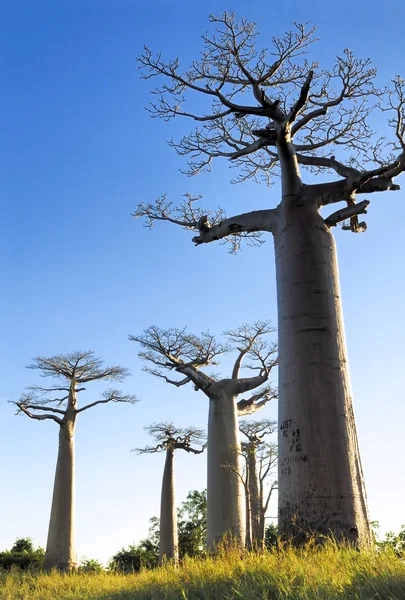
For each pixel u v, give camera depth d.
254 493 26.61
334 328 10.72
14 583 15.77
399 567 6.52
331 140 14.11
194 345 24.30
